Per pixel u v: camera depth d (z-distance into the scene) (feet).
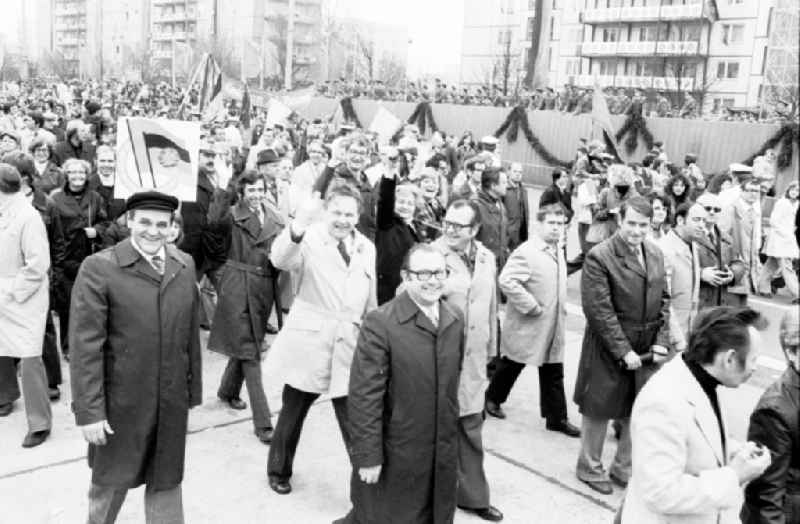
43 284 18.10
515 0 227.40
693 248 20.48
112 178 24.56
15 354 17.75
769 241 39.14
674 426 9.48
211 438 19.07
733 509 9.88
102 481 12.61
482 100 106.52
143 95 122.93
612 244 16.97
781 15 159.53
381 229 20.07
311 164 28.50
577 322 31.71
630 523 9.97
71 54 341.00
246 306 18.80
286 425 16.30
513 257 20.13
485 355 15.94
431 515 12.64
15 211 17.84
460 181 38.50
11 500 15.67
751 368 9.58
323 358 15.79
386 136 37.37
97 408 12.10
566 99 93.91
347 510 15.94
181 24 294.25
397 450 12.36
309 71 244.83
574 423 21.44
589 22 206.59
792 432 10.57
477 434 15.87
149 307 12.48
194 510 15.62
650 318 16.98
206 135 35.73
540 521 15.93
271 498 16.29
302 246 15.97
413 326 12.45
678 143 80.28
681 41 190.60
